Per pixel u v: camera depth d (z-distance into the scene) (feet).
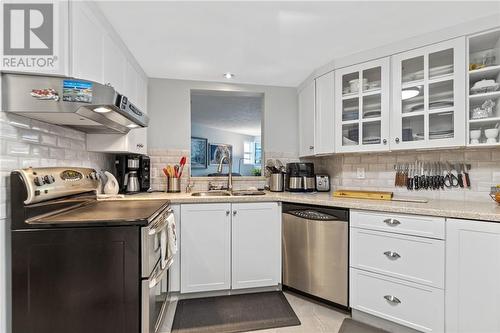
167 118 9.06
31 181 3.89
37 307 3.87
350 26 5.82
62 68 3.99
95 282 3.98
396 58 6.56
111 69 5.71
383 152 7.32
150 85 8.96
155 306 4.75
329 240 6.44
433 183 6.81
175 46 6.70
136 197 7.00
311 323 5.93
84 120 4.84
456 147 5.87
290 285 7.22
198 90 9.54
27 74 3.93
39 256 3.88
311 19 5.54
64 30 4.03
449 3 5.02
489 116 5.71
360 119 7.21
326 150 7.98
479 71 5.61
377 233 5.69
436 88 6.27
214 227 7.00
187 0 4.84
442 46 5.92
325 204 6.48
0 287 3.73
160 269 4.91
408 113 6.43
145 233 4.12
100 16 5.16
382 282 5.62
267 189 9.65
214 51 7.02
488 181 6.07
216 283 7.01
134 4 4.94
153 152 8.94
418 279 5.15
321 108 8.16
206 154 24.56
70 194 5.06
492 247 4.40
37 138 4.64
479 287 4.51
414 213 5.19
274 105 9.98
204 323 5.91
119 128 6.23
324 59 7.62
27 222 3.85
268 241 7.36
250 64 7.93
